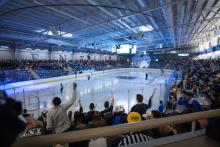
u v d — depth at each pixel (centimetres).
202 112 125
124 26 1165
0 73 1119
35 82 1381
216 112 129
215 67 1132
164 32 1484
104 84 1631
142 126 102
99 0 657
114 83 1695
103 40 1775
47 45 1914
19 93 1139
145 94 1194
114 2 683
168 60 3581
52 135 82
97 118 294
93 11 809
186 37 1820
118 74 2594
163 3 650
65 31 1258
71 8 756
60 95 1138
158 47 2995
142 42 2192
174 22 1023
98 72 2331
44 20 955
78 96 1134
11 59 1838
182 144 125
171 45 2780
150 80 1933
